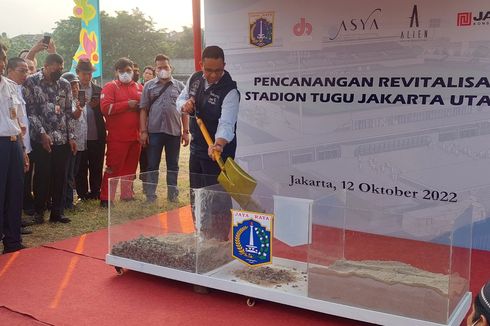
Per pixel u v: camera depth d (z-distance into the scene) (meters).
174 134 6.23
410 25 4.45
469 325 1.69
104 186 6.29
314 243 3.06
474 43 4.23
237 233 3.42
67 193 6.16
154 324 3.09
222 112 3.98
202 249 3.50
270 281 3.32
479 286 3.67
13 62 5.02
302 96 5.09
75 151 5.60
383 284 2.87
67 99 5.42
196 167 4.34
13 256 4.36
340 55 4.82
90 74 6.30
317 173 5.14
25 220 5.66
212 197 3.45
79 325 3.08
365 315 2.90
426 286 2.76
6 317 3.20
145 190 3.76
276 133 5.29
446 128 4.45
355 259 3.05
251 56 5.28
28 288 3.66
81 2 8.27
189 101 4.16
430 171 4.58
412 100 4.56
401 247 2.96
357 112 4.83
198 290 3.53
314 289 3.08
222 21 5.37
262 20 5.16
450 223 2.77
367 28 4.65
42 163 5.37
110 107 6.07
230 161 3.62
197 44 5.86
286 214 3.21
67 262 4.20
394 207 4.79
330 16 4.81
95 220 5.73
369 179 4.87
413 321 2.77
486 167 4.34
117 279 3.82
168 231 3.68
